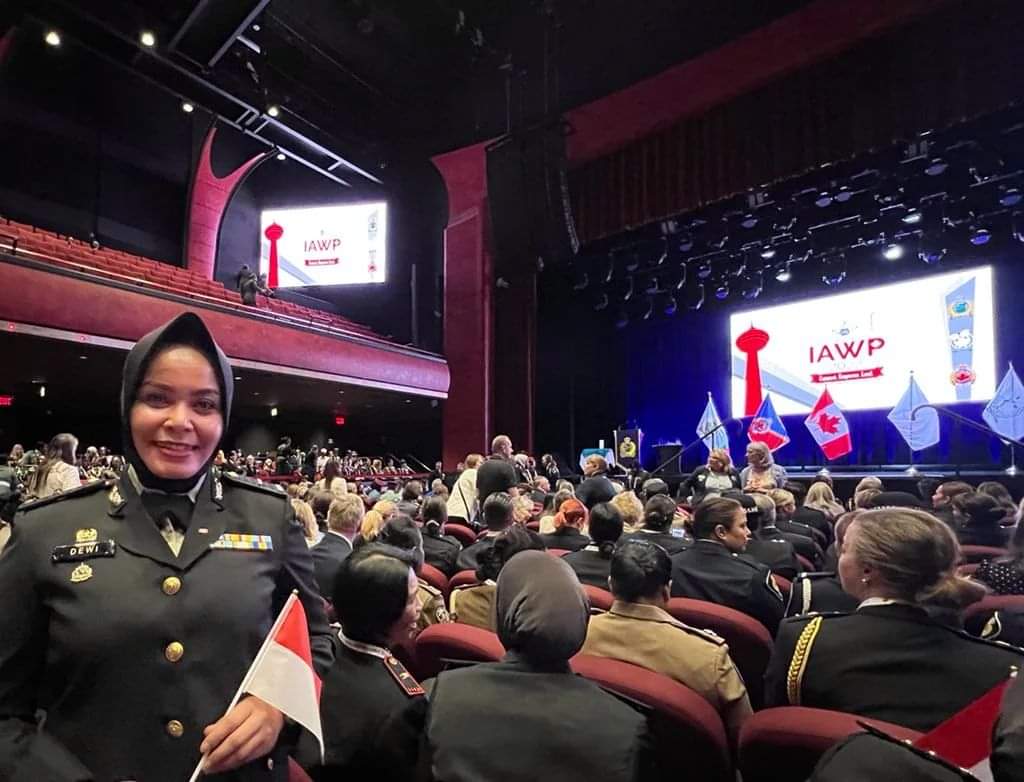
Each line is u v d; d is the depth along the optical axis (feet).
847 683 5.69
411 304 57.62
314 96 45.93
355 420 64.69
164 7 33.22
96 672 3.43
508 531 9.96
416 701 5.38
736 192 38.83
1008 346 39.29
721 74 38.42
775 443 45.98
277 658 3.59
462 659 7.46
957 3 31.35
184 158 52.19
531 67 42.50
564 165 31.65
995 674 5.39
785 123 37.11
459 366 51.31
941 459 42.45
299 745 4.10
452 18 39.27
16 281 27.73
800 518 18.76
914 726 5.35
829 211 41.29
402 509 16.69
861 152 34.37
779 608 10.05
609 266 48.42
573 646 5.15
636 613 7.50
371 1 38.45
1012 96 29.99
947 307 40.86
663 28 38.55
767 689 6.43
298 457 47.29
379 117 49.11
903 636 5.68
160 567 3.69
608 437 57.98
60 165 45.68
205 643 3.59
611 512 10.64
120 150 48.49
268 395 49.06
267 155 50.16
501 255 33.83
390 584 5.57
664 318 53.47
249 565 3.90
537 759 4.73
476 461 24.72
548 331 56.44
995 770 2.81
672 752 6.02
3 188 42.73
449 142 51.01
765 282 47.96
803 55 35.55
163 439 3.87
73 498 3.92
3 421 49.52
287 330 39.83
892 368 42.68
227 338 36.27
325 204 53.36
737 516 10.46
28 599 3.59
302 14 38.99
